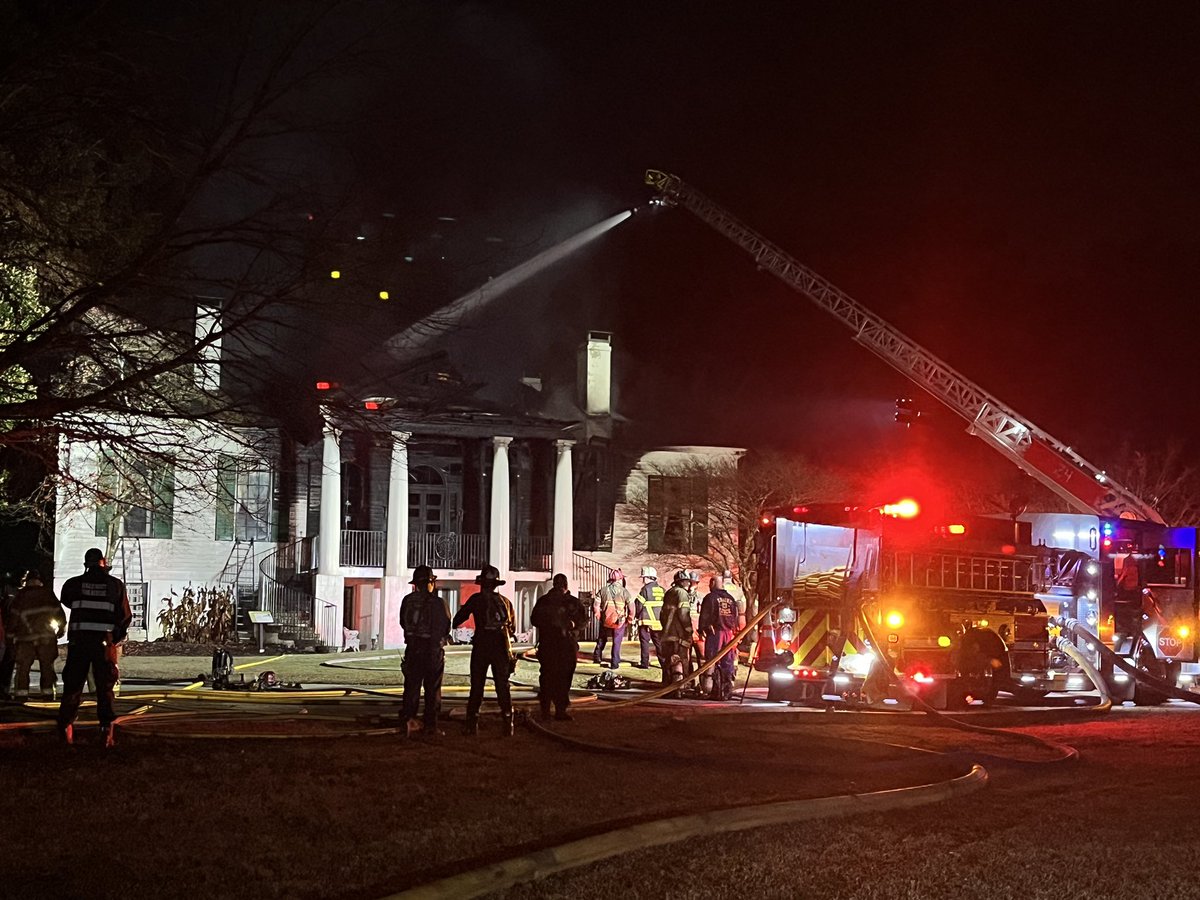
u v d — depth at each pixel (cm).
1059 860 659
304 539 3234
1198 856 671
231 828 703
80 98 1039
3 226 1114
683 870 623
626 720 1402
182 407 1184
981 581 1725
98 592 1069
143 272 1042
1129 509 2283
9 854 631
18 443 1125
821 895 582
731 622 1794
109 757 975
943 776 956
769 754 1087
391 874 604
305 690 1733
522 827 714
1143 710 1753
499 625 1227
